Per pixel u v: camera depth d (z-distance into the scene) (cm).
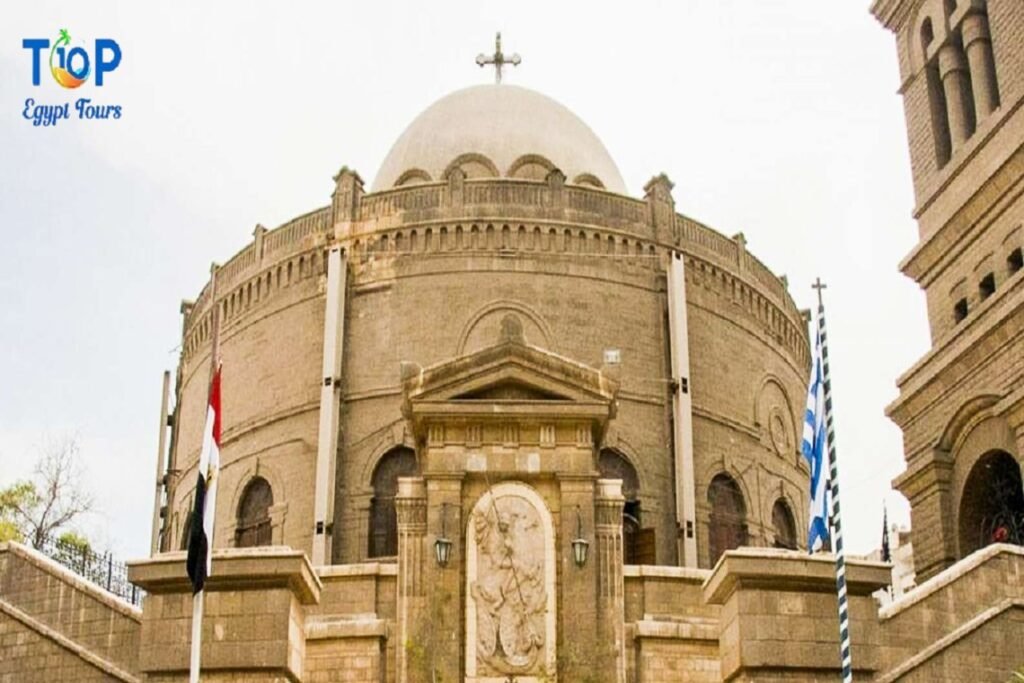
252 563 2567
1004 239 3991
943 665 2778
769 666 2531
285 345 4769
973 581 2975
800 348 5538
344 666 3027
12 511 4697
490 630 2933
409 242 4669
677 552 4441
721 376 4844
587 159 5569
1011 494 3941
